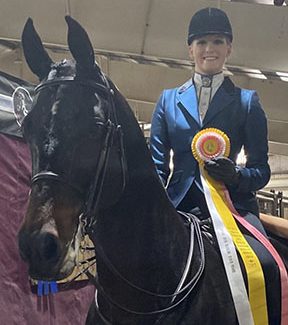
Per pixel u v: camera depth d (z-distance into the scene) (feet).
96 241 6.03
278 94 27.07
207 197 6.84
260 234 6.99
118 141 5.89
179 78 26.37
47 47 19.85
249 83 27.07
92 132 5.55
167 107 7.55
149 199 6.23
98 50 19.22
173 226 6.40
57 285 15.15
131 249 6.07
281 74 22.08
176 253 6.31
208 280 6.31
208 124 7.30
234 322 6.27
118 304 6.10
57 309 15.35
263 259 6.67
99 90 5.79
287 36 18.94
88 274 6.43
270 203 25.77
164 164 7.47
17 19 18.15
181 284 6.14
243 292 6.27
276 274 6.74
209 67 7.46
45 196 5.32
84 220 5.54
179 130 7.34
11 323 13.91
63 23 18.20
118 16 18.48
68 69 5.84
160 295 5.99
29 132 5.61
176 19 18.54
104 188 5.75
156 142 7.53
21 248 5.23
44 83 5.76
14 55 22.52
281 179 49.78
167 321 5.95
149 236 6.17
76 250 5.43
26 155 14.92
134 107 29.99
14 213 14.44
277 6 18.88
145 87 26.78
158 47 18.89
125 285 6.06
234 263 6.41
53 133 5.46
